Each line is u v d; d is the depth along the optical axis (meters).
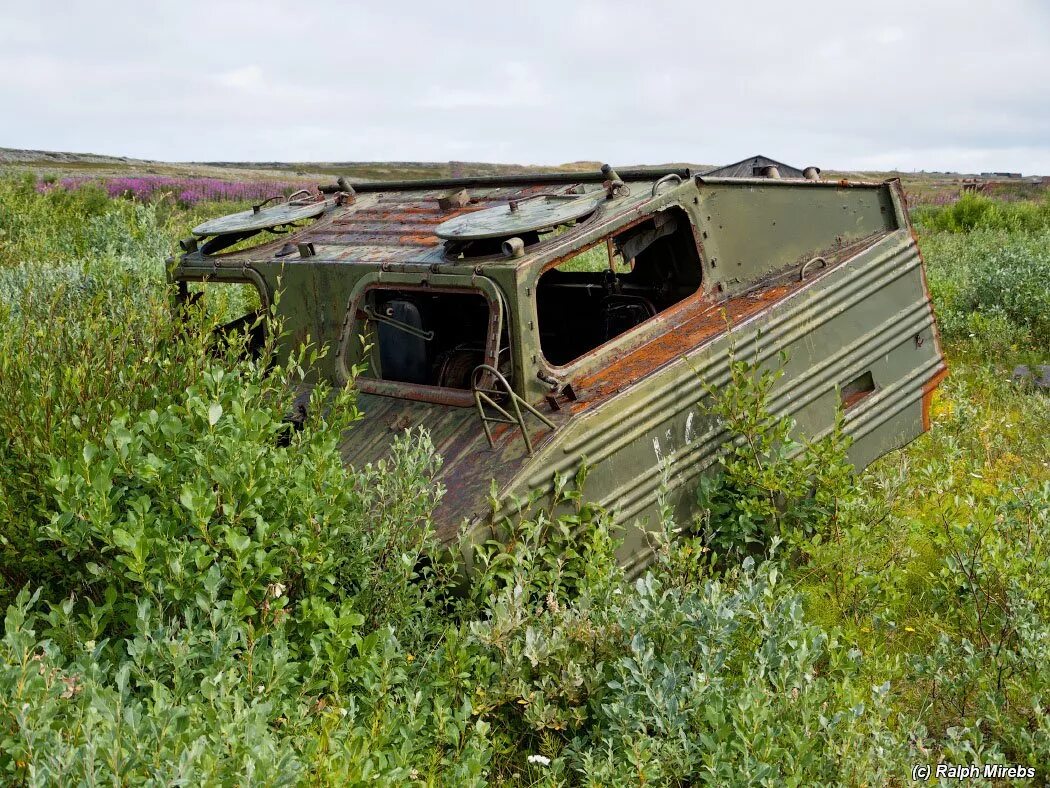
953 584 4.89
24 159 56.59
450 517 4.25
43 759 2.54
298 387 5.65
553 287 6.61
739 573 4.84
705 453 4.98
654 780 3.33
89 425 4.00
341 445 5.02
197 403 3.79
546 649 3.81
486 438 4.62
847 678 3.80
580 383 4.79
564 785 3.58
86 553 3.73
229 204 25.64
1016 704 4.09
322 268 5.45
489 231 4.73
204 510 3.41
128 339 4.57
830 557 5.05
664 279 5.86
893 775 3.62
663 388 4.75
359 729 3.10
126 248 12.11
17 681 2.70
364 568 3.90
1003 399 8.34
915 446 6.96
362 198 6.74
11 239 12.47
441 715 3.46
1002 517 5.06
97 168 53.47
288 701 3.28
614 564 4.45
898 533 5.52
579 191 5.60
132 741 2.62
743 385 4.86
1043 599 4.48
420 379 5.50
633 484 4.68
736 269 5.51
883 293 5.77
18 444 3.82
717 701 3.54
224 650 3.22
